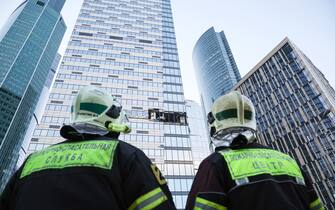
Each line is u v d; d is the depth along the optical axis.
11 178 2.27
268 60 74.31
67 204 1.75
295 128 59.16
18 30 141.25
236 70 153.88
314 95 57.75
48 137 44.12
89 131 2.43
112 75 61.69
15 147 123.62
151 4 93.88
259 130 68.56
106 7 84.19
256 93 74.19
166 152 50.09
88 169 1.96
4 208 2.10
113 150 2.13
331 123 52.00
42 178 1.96
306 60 68.44
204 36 193.00
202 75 174.62
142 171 2.07
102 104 2.66
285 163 2.54
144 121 53.47
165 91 63.28
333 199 46.84
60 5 181.38
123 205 1.95
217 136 2.90
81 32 71.50
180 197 43.44
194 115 125.62
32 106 138.00
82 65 61.62
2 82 119.06
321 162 51.19
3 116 114.25
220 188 2.22
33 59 138.50
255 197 2.14
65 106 50.47
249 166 2.35
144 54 71.44
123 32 76.62
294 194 2.27
